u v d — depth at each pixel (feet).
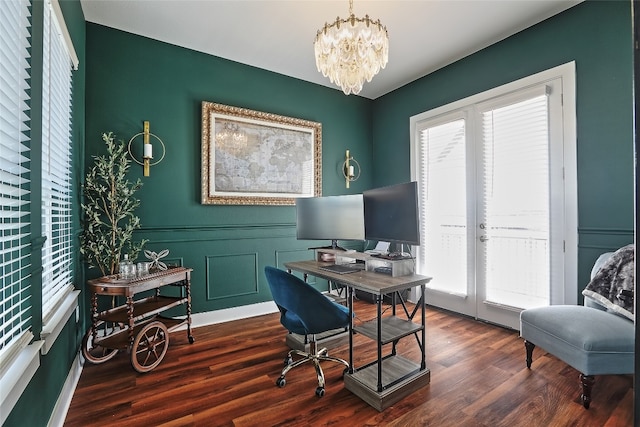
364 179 14.42
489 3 8.17
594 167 8.01
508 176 9.69
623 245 7.55
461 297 10.94
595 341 5.65
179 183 10.14
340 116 13.74
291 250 12.32
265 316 11.32
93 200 8.47
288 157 12.08
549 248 8.80
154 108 9.75
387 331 6.44
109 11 8.39
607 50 7.80
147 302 8.81
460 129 11.03
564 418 5.53
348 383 6.48
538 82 9.00
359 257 7.54
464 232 10.92
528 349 7.27
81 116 8.14
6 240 3.46
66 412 5.76
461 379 6.84
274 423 5.49
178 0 7.98
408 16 8.64
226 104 10.93
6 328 3.74
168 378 6.97
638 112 1.44
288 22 8.91
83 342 7.34
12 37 3.72
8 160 3.67
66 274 6.44
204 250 10.57
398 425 5.42
